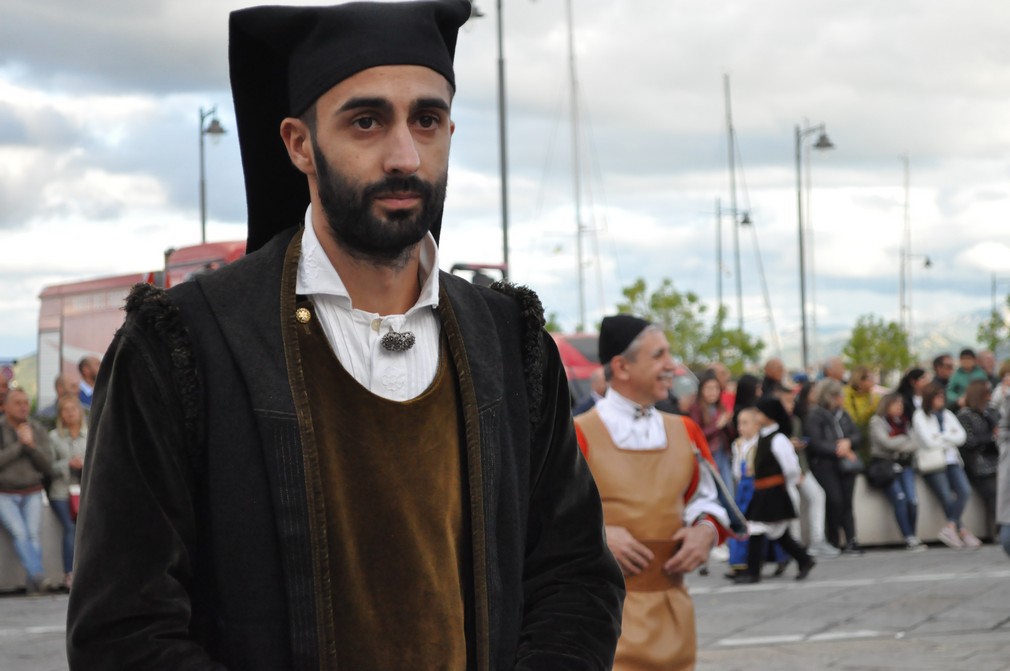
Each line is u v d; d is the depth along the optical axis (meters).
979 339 53.19
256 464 2.03
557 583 2.36
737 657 8.31
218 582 2.01
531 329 2.36
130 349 2.03
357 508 2.07
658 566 5.09
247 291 2.13
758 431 12.50
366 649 2.04
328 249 2.18
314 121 2.13
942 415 15.62
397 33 2.11
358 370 2.16
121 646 1.94
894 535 15.60
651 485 5.14
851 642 8.79
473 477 2.17
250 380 2.05
